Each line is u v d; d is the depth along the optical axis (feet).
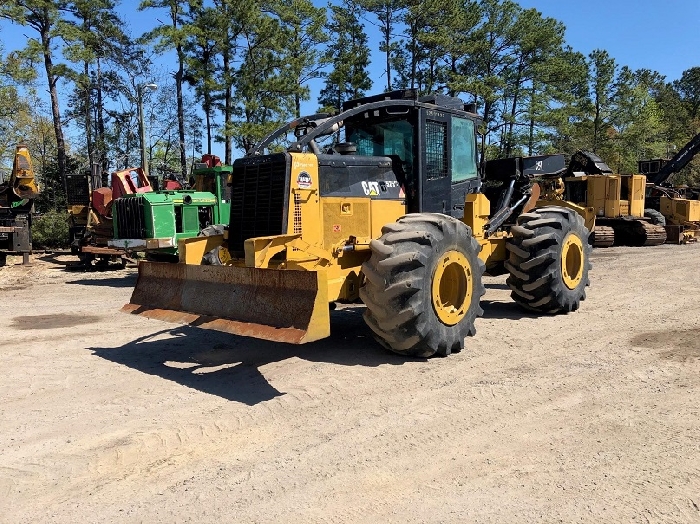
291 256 18.21
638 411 14.11
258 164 19.47
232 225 20.56
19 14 74.13
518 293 25.23
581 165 66.64
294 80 93.04
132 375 18.08
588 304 27.89
